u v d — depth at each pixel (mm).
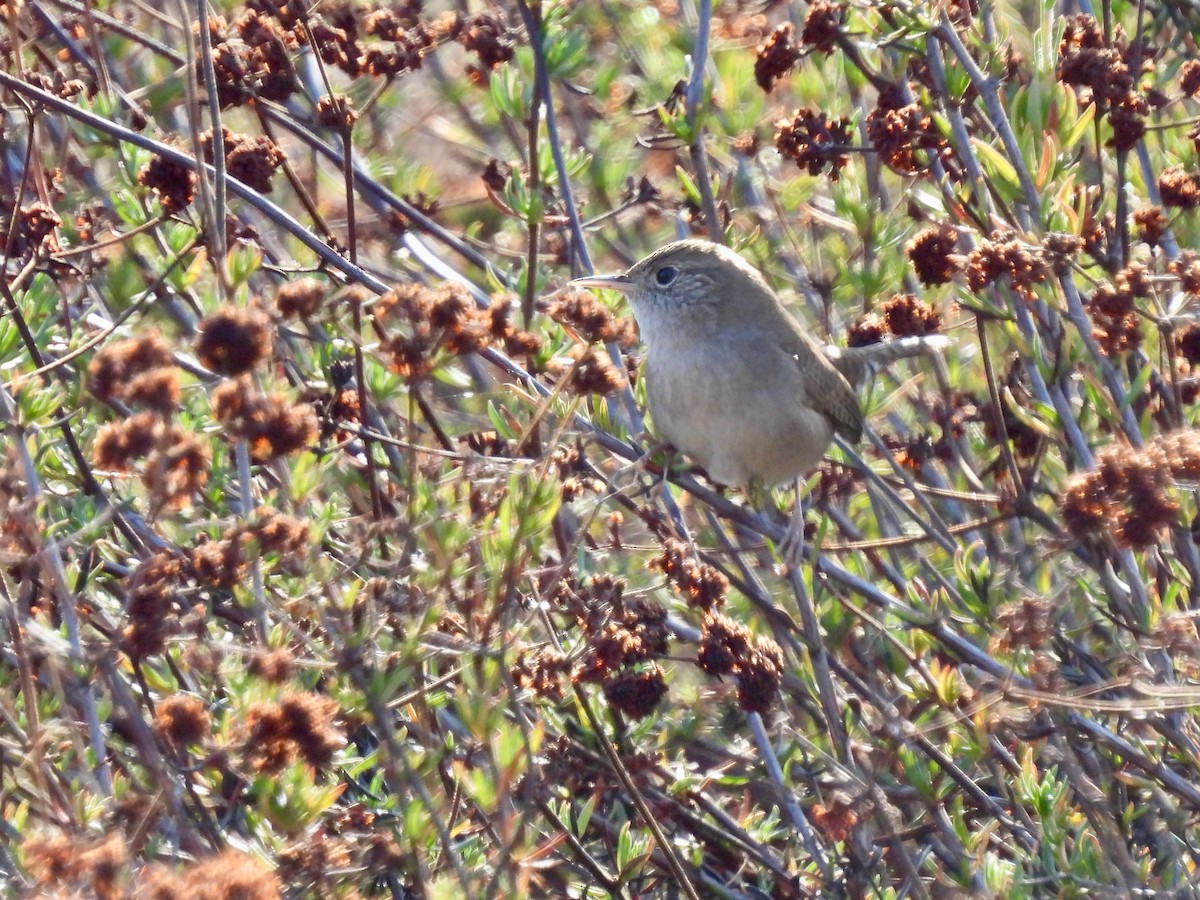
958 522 12766
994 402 11094
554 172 11727
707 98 11281
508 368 9938
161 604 6957
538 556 9898
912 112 10688
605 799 11352
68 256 9977
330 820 8305
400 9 12172
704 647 9281
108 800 7199
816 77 13484
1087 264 11055
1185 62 12398
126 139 8953
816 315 13977
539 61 10992
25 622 6953
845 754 9852
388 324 7711
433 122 17359
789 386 11266
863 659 12102
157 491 6348
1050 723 10180
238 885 5953
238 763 7059
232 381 6742
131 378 6465
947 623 11320
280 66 10789
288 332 10344
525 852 7227
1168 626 8734
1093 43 10766
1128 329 9836
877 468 13594
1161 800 9680
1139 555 10188
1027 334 11180
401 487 8992
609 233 15266
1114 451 8336
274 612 7543
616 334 7879
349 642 6762
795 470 11688
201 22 8250
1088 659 10422
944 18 10094
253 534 6918
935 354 12133
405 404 12156
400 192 14906
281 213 9398
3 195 11539
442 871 7625
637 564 12484
